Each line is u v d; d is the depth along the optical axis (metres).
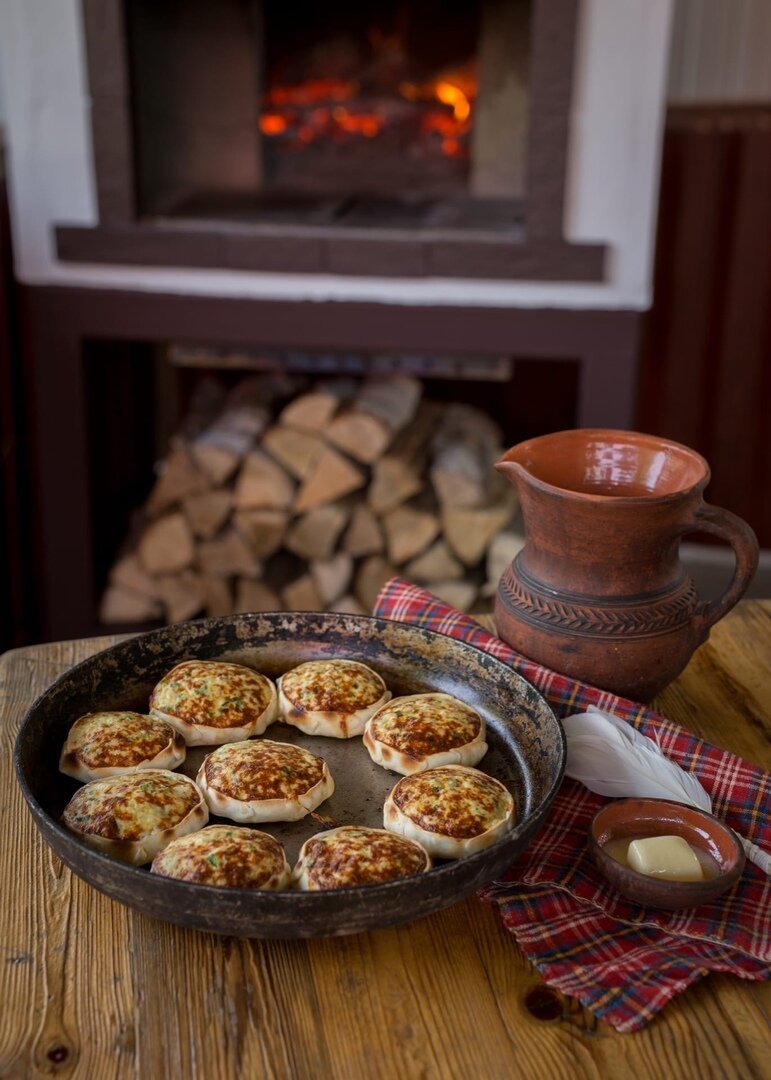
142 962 0.80
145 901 0.75
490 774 0.95
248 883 0.78
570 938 0.82
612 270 2.06
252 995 0.77
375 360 2.36
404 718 0.97
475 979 0.79
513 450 1.06
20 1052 0.72
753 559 0.99
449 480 2.30
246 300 2.14
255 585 2.41
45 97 2.04
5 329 2.30
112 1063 0.72
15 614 2.47
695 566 2.98
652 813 0.88
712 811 0.93
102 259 2.11
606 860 0.83
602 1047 0.74
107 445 2.46
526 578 1.06
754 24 2.71
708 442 2.98
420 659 1.07
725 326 2.85
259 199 2.44
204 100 2.45
